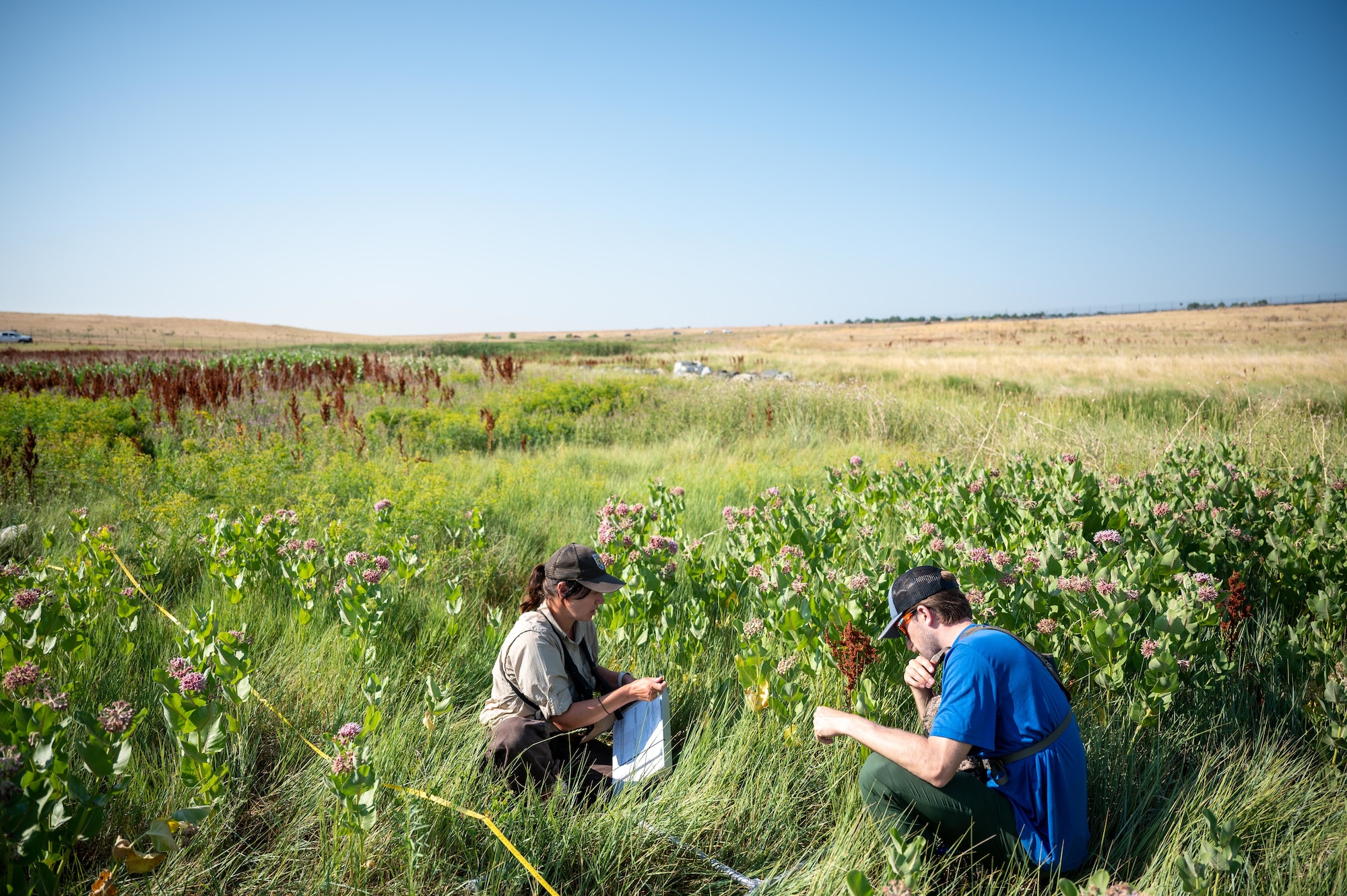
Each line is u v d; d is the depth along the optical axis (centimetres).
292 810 289
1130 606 339
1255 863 265
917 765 249
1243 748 327
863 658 336
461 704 376
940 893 251
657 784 301
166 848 229
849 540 559
